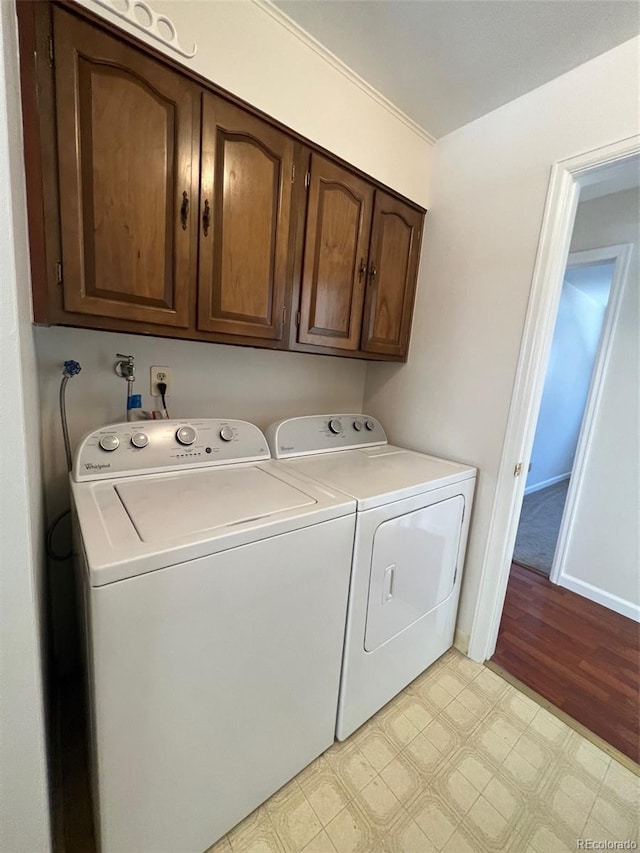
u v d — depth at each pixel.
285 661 1.04
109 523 0.86
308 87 1.34
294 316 1.42
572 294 3.74
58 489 1.27
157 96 0.99
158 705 0.81
